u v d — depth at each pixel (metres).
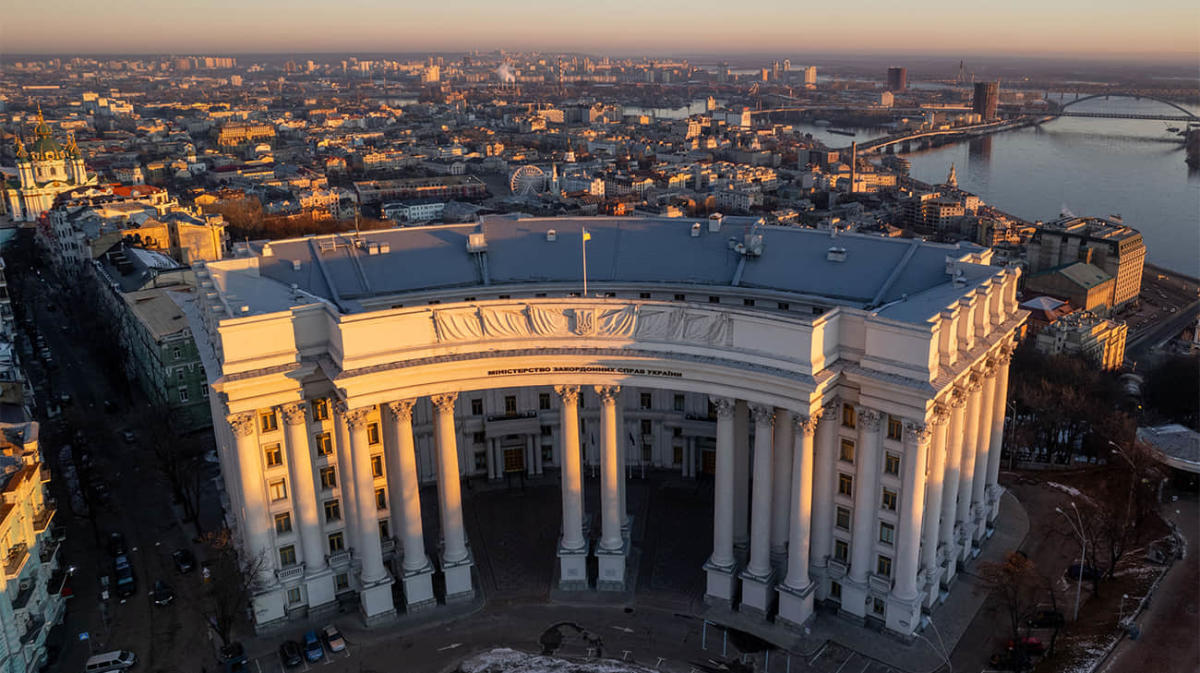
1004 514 133.88
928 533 106.88
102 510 141.12
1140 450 140.62
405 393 104.50
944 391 100.50
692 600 113.69
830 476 106.94
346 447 108.44
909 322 96.62
